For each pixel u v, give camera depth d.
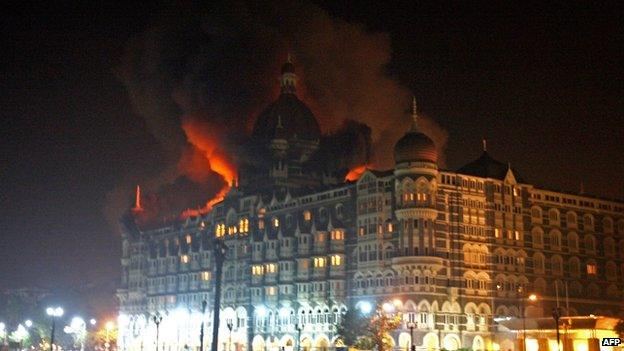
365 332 155.00
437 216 171.50
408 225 169.75
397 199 172.00
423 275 167.25
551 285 188.62
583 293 194.75
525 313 181.00
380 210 177.38
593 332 141.50
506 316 178.00
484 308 174.88
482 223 179.75
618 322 143.38
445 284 170.38
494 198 183.25
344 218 186.88
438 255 169.50
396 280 170.12
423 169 171.00
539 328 148.25
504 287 180.12
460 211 176.12
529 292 183.75
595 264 199.50
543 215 192.25
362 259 179.50
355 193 184.50
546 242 190.88
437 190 172.75
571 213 198.12
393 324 153.75
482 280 176.38
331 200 190.88
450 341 168.25
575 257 195.62
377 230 176.50
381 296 172.62
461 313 171.25
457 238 173.88
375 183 179.25
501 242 181.88
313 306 187.75
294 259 195.25
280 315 196.00
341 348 156.38
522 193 189.25
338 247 185.12
